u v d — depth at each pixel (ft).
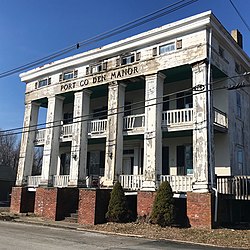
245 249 39.14
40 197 77.46
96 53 75.61
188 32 61.98
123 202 61.05
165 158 73.10
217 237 45.85
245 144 73.61
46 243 40.19
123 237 48.19
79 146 75.51
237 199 57.31
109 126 70.79
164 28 64.03
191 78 70.18
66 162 93.35
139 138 74.23
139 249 37.73
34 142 88.89
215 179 57.57
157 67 65.26
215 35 62.75
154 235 48.52
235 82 70.69
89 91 78.89
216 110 62.18
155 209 55.72
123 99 71.77
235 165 66.33
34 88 89.45
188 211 54.65
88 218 61.57
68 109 93.86
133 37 68.59
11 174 161.27
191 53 60.95
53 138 81.76
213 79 67.87
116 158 68.33
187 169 69.62
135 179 65.67
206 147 56.34
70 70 81.61
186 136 70.13
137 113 78.38
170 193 55.93
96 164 86.28
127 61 71.26
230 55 69.26
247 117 76.95
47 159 81.05
